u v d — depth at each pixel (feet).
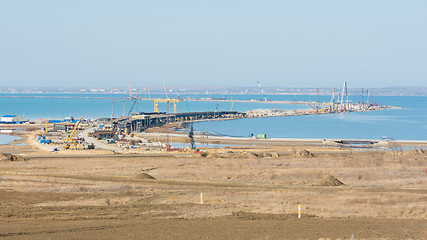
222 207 184.24
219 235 137.49
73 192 218.18
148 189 230.27
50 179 257.34
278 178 294.87
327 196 208.23
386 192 222.07
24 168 357.20
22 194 208.64
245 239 133.39
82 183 245.86
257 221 157.48
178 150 568.00
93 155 465.06
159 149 595.88
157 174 317.22
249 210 178.40
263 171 326.24
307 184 266.57
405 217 167.73
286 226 150.20
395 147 561.43
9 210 172.04
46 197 203.31
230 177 299.99
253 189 233.76
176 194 214.69
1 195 203.51
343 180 284.61
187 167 357.20
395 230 147.13
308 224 153.69
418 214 172.76
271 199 201.16
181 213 171.12
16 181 246.47
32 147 628.69
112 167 360.28
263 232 141.79
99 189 226.17
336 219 162.81
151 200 199.82
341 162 380.99
